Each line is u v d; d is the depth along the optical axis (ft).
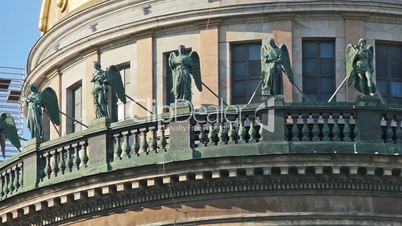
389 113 296.92
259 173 291.17
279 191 292.40
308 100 318.65
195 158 292.61
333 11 323.78
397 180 292.40
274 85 297.94
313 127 295.28
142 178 296.30
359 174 290.97
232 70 325.21
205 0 328.29
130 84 333.21
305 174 290.56
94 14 340.39
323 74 323.37
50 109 322.55
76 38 344.08
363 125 295.48
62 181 302.25
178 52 307.58
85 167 304.71
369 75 300.61
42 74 350.23
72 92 345.10
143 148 300.81
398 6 325.62
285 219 291.58
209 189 294.25
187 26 329.11
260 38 324.60
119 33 334.65
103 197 300.61
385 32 325.62
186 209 295.48
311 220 291.17
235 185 293.23
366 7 324.60
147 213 297.94
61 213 305.94
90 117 336.90
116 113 333.62
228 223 293.23
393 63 326.24
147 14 332.80
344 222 291.17
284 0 324.19
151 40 331.98
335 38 324.19
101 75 308.81
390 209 292.61
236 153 293.84
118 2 336.90
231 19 326.03
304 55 323.98
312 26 324.19
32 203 306.96
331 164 289.53
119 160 301.63
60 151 309.01
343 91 320.70
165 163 293.84
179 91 301.63
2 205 312.09
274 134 294.66
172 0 330.95
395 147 293.43
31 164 311.47
